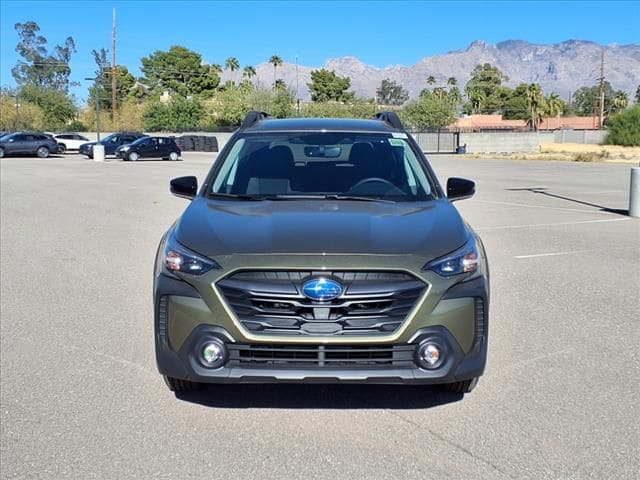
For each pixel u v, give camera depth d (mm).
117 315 6789
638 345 5848
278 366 3975
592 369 5270
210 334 3984
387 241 4152
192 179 5621
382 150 5637
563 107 119062
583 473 3697
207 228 4398
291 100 75938
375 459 3855
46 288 7930
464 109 138500
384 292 3920
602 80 106250
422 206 4871
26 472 3717
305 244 4082
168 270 4230
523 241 11148
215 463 3809
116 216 14406
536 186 23094
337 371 3947
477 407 4555
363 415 4430
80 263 9367
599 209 15820
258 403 4613
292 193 5117
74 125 76312
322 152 5594
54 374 5172
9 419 4375
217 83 119938
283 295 3912
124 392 4816
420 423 4309
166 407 4555
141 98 114125
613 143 65188
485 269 4387
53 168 32469
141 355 5605
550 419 4367
